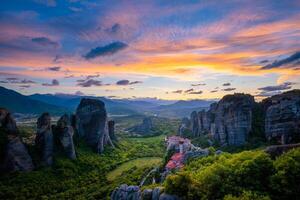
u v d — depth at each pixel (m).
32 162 149.00
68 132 173.75
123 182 128.88
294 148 70.81
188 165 92.25
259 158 63.41
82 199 118.88
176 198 64.38
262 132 140.25
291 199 56.19
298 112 123.25
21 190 124.38
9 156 138.38
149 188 78.25
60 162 159.62
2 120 151.75
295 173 57.75
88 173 162.12
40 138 159.25
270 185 58.31
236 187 59.94
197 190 63.91
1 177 132.25
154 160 191.62
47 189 131.12
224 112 157.25
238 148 136.88
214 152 105.50
